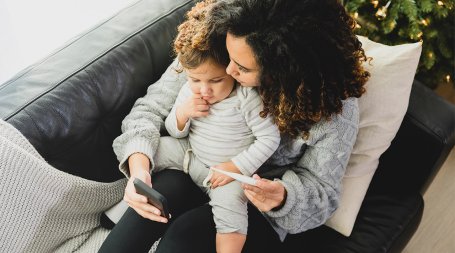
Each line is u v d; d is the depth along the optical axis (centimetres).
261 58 73
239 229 88
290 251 105
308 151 93
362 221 109
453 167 167
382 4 150
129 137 98
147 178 91
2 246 92
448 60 162
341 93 81
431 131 102
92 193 103
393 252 108
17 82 100
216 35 79
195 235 90
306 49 71
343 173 94
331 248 105
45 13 136
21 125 92
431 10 146
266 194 86
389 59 101
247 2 71
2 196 87
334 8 73
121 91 105
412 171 110
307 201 91
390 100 100
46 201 94
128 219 92
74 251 105
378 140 102
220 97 90
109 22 114
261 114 87
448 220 152
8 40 130
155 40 111
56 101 96
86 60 103
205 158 98
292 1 69
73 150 100
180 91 101
